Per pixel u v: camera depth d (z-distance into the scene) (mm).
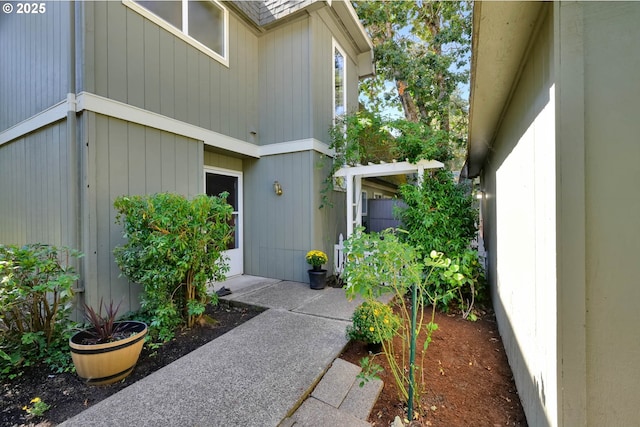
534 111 1812
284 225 5742
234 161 5934
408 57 10086
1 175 4660
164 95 4129
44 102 3742
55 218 3613
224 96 5164
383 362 2709
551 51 1447
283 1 5508
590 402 1323
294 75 5637
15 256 2578
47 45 3688
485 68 2127
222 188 5734
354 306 4074
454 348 3025
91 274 3279
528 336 1939
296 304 4168
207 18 4902
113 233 3498
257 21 5738
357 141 5637
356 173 5633
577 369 1335
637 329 1275
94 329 2633
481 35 1752
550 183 1496
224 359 2611
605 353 1309
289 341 2965
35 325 2738
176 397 2084
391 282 2045
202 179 4695
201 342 3088
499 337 3307
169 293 3404
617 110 1300
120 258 3234
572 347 1343
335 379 2377
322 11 5969
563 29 1350
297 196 5629
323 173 5898
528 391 1923
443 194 4508
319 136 5785
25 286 2574
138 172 3795
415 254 2205
